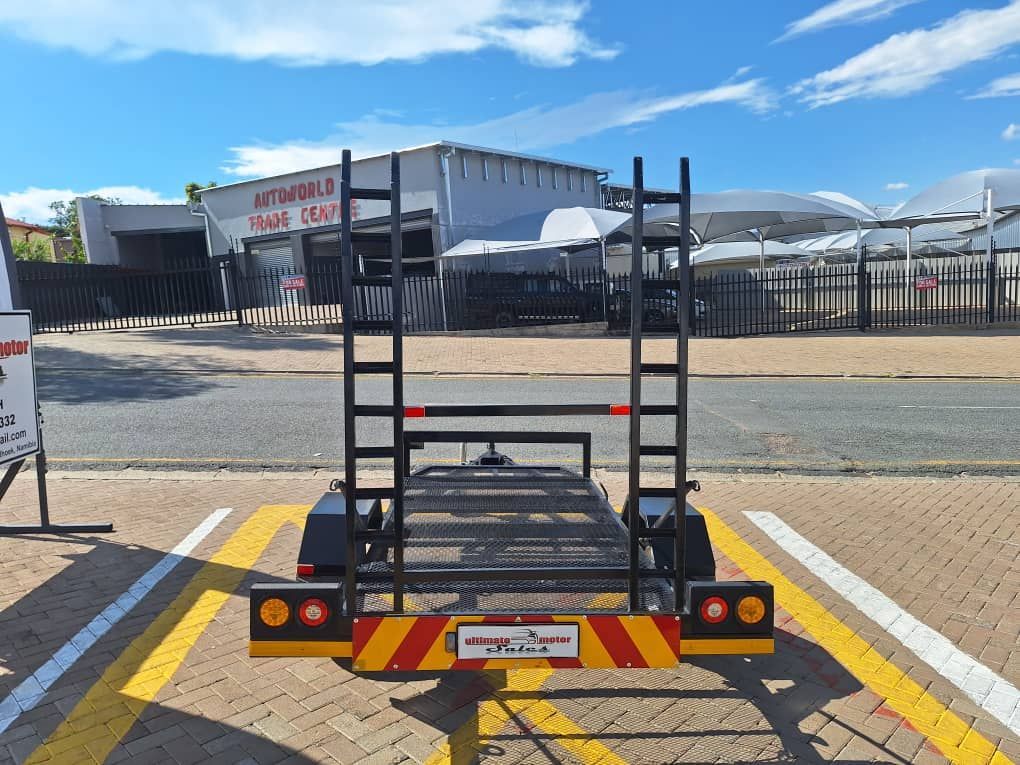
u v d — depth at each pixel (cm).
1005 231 2898
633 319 266
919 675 356
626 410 273
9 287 500
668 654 275
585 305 2142
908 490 669
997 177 2270
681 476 274
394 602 272
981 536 547
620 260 2825
